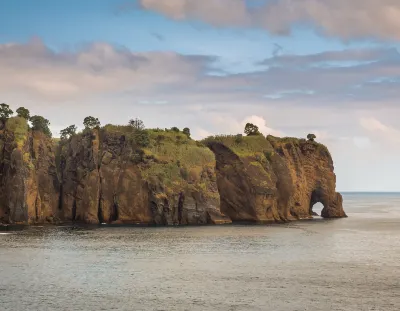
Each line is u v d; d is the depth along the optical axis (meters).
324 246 135.62
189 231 172.62
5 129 197.75
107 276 92.31
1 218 189.75
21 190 187.25
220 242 141.25
